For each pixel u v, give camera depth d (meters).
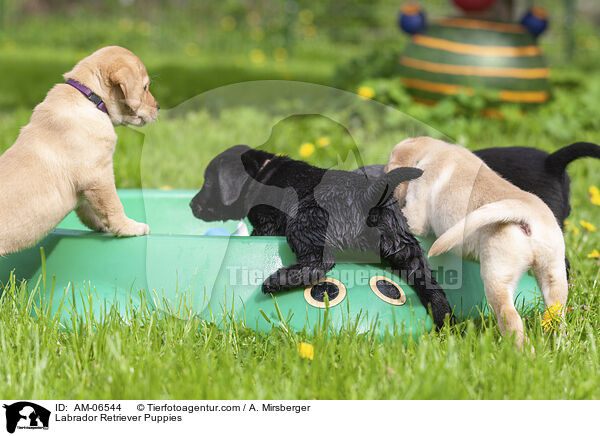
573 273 4.09
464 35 8.73
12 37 18.56
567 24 18.00
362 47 19.09
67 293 3.44
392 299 3.27
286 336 3.13
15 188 3.34
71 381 2.79
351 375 2.81
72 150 3.45
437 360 2.89
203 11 20.53
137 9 20.98
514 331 3.12
